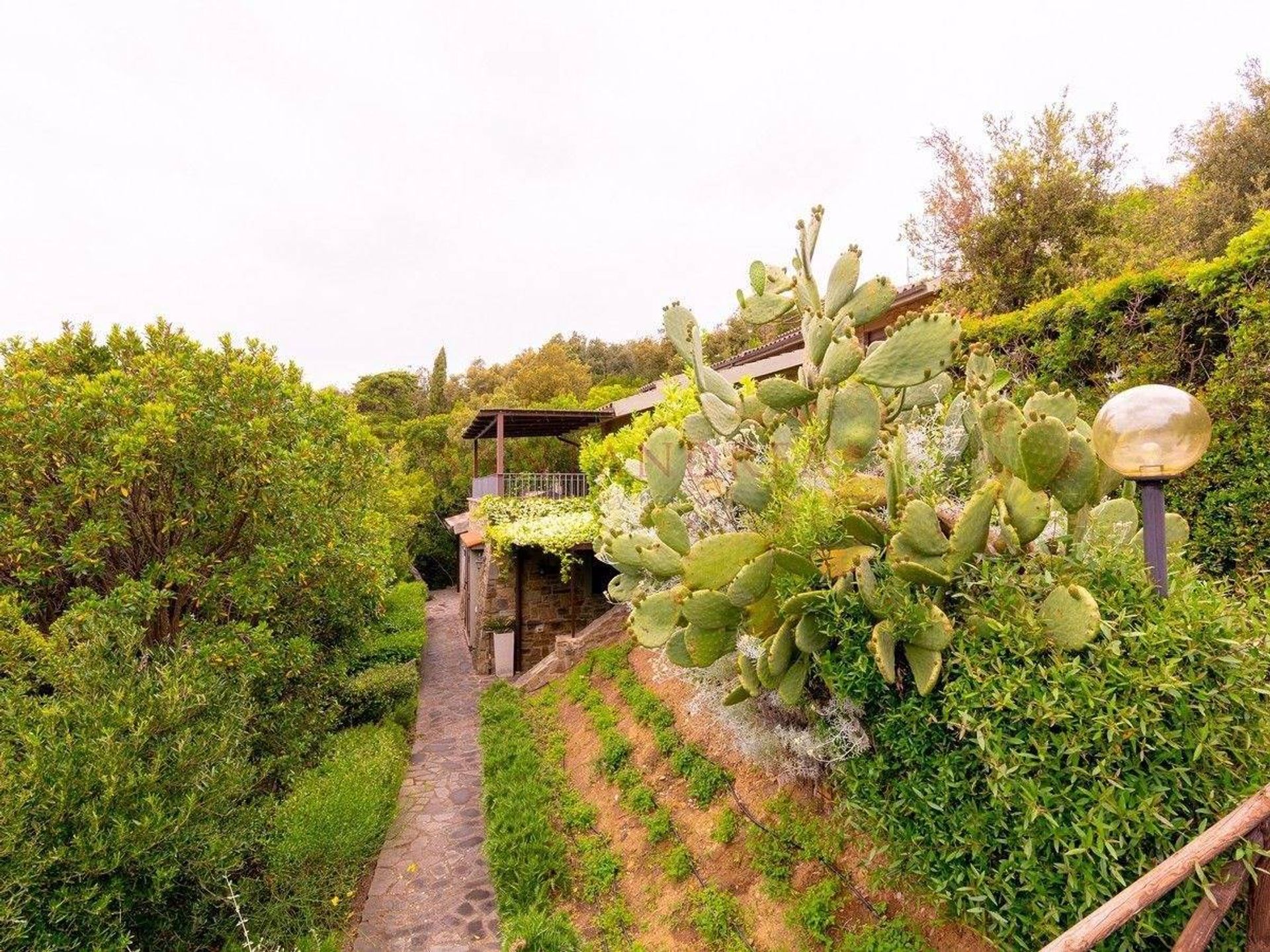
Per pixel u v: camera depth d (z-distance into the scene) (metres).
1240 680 1.58
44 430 4.50
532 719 6.63
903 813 2.07
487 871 4.68
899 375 2.63
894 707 2.10
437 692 9.67
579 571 10.52
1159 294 4.22
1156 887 1.32
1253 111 9.23
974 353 2.64
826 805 2.85
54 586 5.02
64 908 2.94
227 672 4.91
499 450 12.50
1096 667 1.68
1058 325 4.74
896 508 2.25
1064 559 1.96
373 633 9.88
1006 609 1.87
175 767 3.55
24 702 3.39
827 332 2.87
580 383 28.47
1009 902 1.72
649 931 3.13
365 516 7.33
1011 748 1.74
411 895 4.40
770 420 3.36
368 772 5.65
